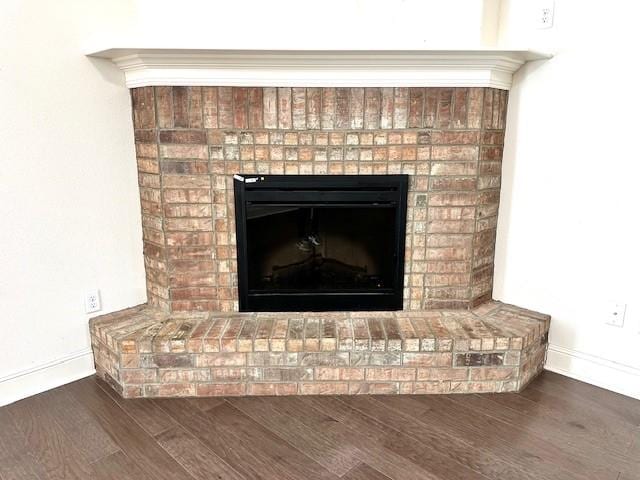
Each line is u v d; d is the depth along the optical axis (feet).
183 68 6.81
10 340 6.75
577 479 5.29
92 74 7.07
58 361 7.29
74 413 6.56
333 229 7.84
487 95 7.13
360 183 7.38
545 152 7.35
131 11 7.38
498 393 7.07
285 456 5.67
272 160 7.28
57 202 6.97
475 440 5.97
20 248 6.66
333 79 6.93
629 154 6.52
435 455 5.69
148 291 8.18
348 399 6.91
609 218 6.84
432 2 7.25
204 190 7.37
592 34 6.60
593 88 6.71
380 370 6.95
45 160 6.75
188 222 7.49
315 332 7.00
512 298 8.16
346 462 5.57
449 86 7.02
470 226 7.59
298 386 7.00
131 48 6.31
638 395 6.93
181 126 7.11
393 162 7.30
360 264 7.96
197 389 6.96
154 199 7.52
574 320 7.45
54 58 6.64
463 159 7.31
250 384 6.97
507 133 7.73
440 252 7.68
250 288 7.79
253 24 7.29
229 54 6.50
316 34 7.36
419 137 7.22
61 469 5.45
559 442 5.93
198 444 5.89
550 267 7.59
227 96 7.02
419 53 6.48
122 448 5.82
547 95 7.18
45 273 6.98
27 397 6.95
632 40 6.27
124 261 7.95
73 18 6.75
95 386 7.28
